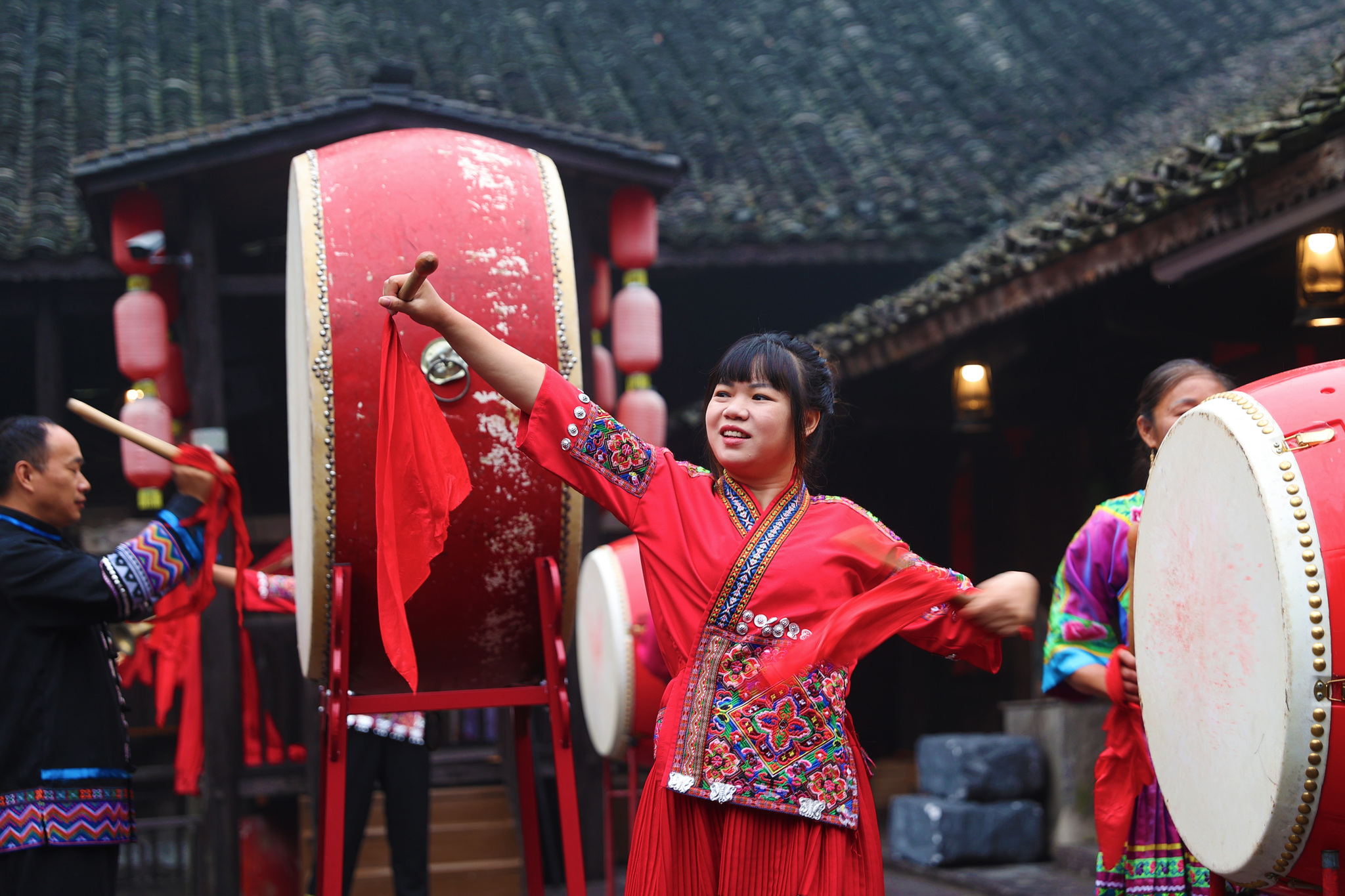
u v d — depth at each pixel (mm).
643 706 4699
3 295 7066
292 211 2598
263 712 6078
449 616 2441
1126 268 4727
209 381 5887
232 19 9898
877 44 11086
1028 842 5605
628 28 10750
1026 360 6352
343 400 2336
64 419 8000
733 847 1730
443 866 5930
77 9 9664
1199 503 1896
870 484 8172
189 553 2471
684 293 8773
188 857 6746
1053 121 9812
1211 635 1857
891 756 8047
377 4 10430
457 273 2408
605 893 5617
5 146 7953
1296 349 4906
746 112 9750
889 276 8820
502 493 2393
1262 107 6633
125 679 5617
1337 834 1657
